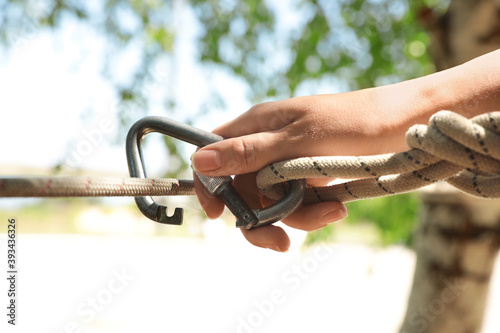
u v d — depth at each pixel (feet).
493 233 8.53
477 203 8.35
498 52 3.20
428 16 8.43
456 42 8.12
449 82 3.15
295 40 12.78
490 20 7.68
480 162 2.58
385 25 12.15
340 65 12.35
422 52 12.25
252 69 13.09
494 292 21.83
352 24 12.23
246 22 13.05
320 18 12.17
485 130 2.49
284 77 13.07
